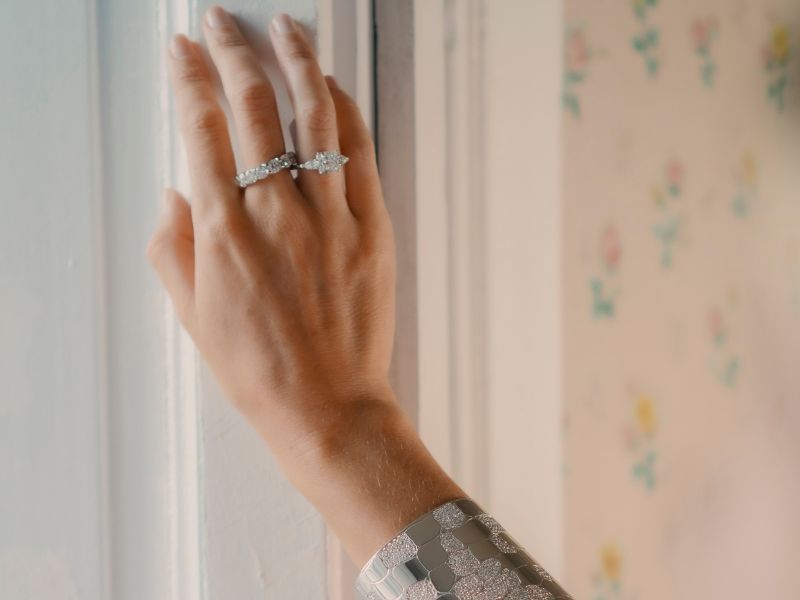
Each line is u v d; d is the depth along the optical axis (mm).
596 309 971
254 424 575
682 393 1101
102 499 719
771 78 1210
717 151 1125
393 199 790
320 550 692
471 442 861
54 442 711
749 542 1244
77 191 698
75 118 694
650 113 1017
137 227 716
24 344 703
